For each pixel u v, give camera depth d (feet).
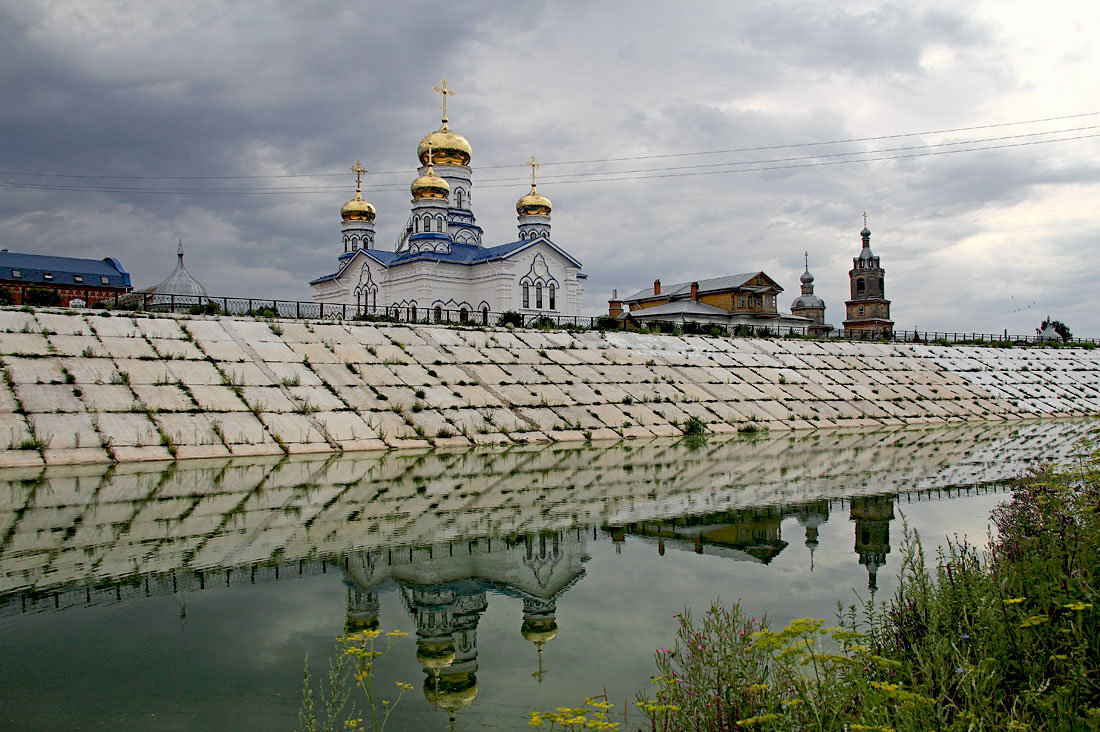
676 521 56.54
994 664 22.75
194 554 46.73
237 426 93.76
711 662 23.53
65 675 29.12
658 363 149.69
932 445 109.40
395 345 127.44
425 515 58.44
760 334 191.42
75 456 81.35
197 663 30.40
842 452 100.63
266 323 121.39
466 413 111.75
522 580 41.63
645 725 24.81
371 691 27.94
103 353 100.12
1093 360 218.18
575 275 217.77
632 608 36.68
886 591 38.58
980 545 47.75
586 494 67.92
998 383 185.68
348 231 244.63
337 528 53.93
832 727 19.53
